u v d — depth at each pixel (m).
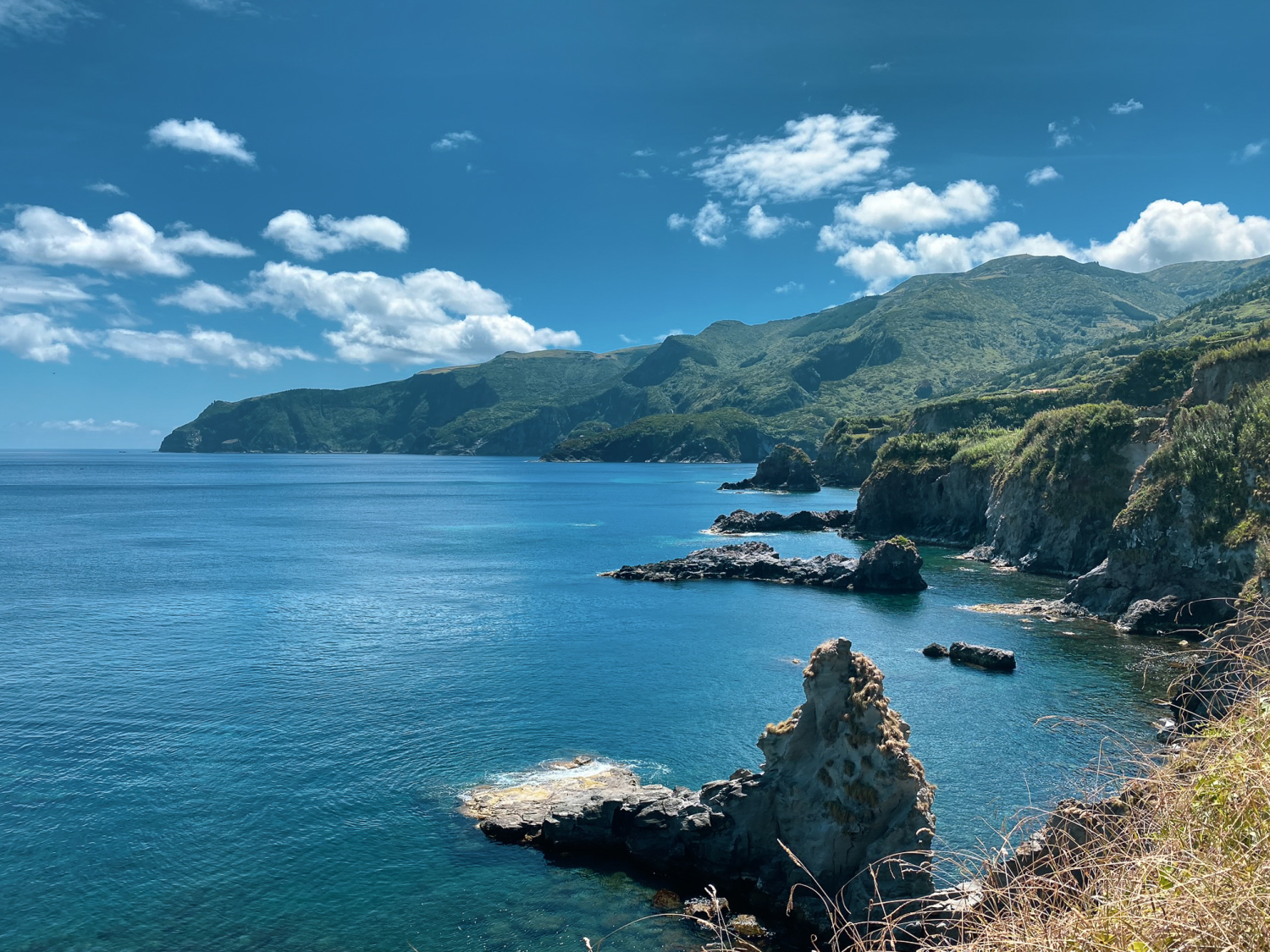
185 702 60.28
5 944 32.38
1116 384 188.50
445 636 82.12
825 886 34.09
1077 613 90.31
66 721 56.09
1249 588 61.59
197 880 36.88
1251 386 90.12
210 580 116.50
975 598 102.50
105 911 34.56
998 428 195.88
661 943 32.66
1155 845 9.03
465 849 39.59
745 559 121.44
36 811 43.03
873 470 183.00
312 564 132.50
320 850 39.31
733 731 54.31
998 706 58.25
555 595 106.06
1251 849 7.84
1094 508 116.62
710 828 36.88
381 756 50.12
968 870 12.70
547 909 34.94
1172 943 7.42
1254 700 9.67
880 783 33.69
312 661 71.88
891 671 67.81
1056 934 7.91
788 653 75.06
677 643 79.12
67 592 105.69
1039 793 43.03
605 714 57.56
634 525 198.50
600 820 39.34
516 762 49.16
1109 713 56.22
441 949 32.41
